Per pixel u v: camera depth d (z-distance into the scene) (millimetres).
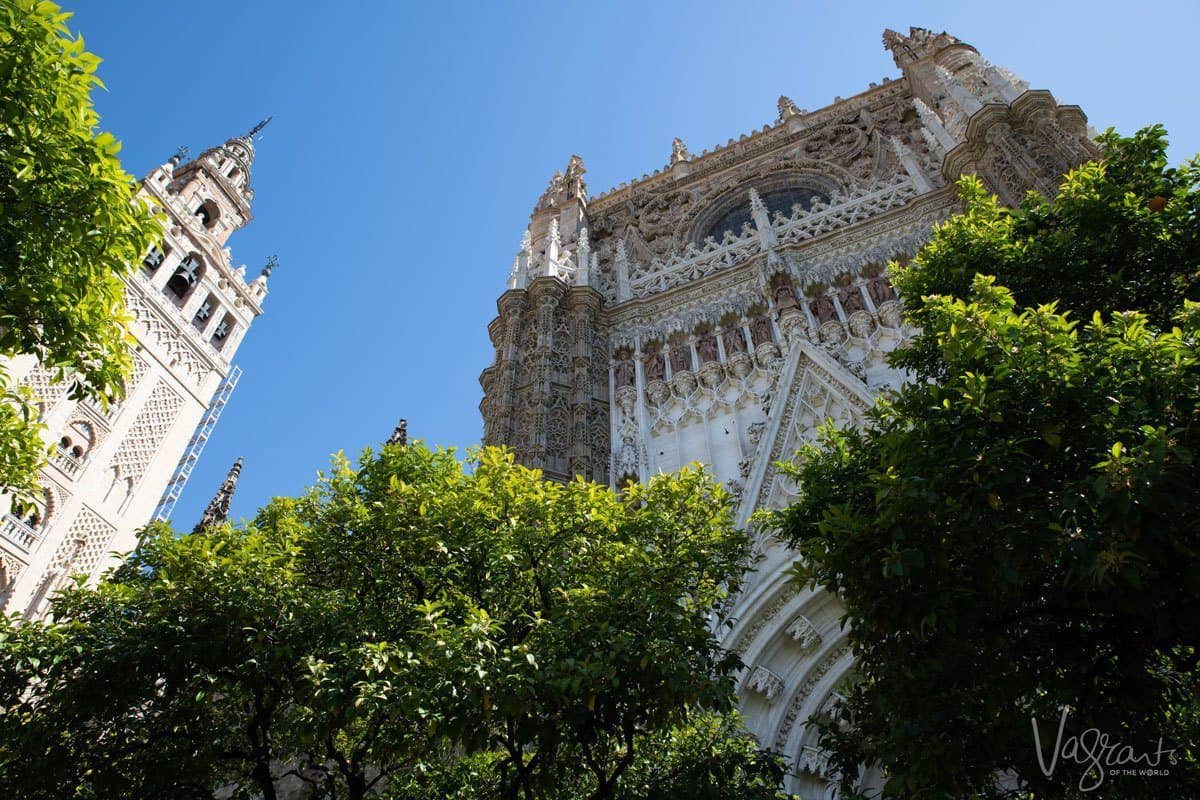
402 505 11977
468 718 9539
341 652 9859
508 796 10695
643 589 11125
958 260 13086
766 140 39812
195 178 52594
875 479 9094
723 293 29172
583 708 10234
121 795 10914
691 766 11945
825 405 21812
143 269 38938
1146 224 11703
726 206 37281
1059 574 8820
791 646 18500
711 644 11344
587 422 25609
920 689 9297
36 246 9188
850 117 38000
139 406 36094
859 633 10156
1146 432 7422
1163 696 9227
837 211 30312
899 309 24062
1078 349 9367
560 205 38594
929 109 32781
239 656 10789
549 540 12258
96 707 10477
